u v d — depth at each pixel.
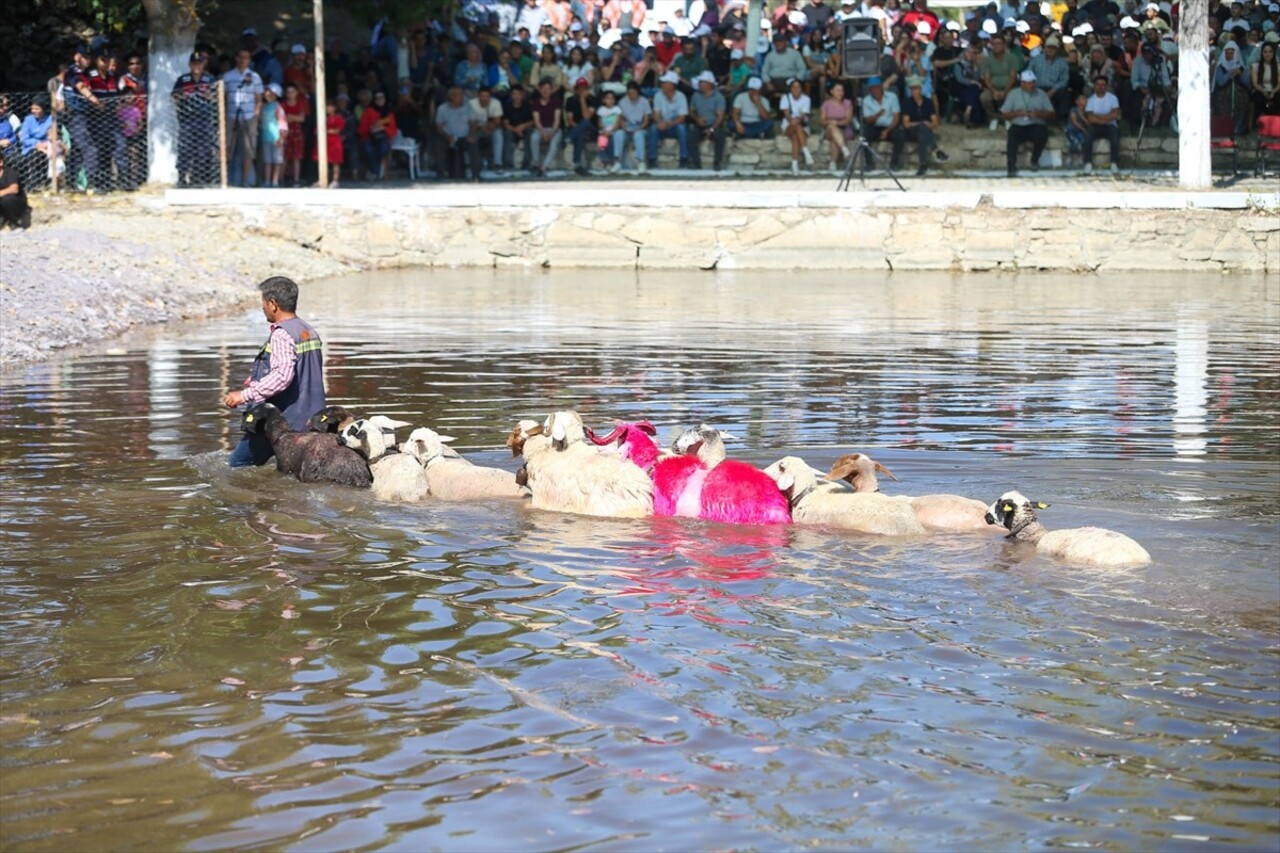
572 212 25.25
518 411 11.87
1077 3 34.31
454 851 4.56
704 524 8.29
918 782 4.97
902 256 24.53
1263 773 5.00
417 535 8.14
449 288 22.00
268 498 9.05
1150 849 4.51
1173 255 24.27
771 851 4.53
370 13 29.84
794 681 5.86
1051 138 29.86
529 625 6.59
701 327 17.38
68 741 5.37
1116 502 8.64
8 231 21.75
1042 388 13.00
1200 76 26.16
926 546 7.73
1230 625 6.41
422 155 30.62
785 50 30.47
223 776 5.09
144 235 23.12
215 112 26.56
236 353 15.41
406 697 5.77
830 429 11.07
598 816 4.77
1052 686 5.76
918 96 29.25
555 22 33.62
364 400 12.40
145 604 6.94
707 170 30.02
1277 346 15.67
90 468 9.88
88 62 26.69
